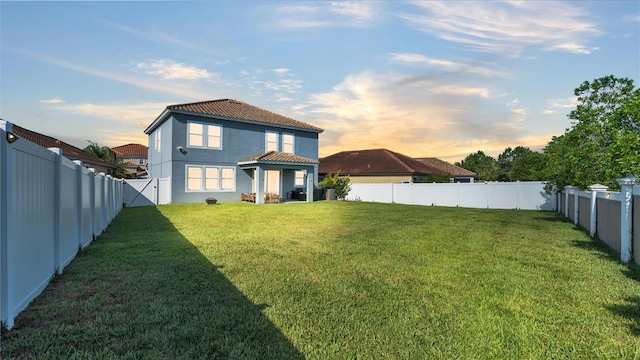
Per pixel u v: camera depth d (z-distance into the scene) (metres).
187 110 20.58
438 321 3.44
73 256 6.08
